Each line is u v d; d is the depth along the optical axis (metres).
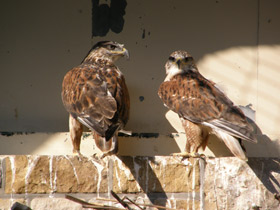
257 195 9.51
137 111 10.98
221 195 9.48
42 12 11.18
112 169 9.29
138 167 9.37
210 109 9.69
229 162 9.57
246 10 11.16
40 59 11.10
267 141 10.65
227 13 11.12
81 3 11.18
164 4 11.14
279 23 11.12
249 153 10.55
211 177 9.51
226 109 9.61
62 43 11.13
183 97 10.02
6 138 10.49
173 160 9.48
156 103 11.02
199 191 9.46
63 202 9.05
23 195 8.95
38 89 11.04
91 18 11.16
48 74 11.07
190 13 11.12
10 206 8.90
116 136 9.30
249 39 11.12
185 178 9.45
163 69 11.11
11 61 11.06
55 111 10.98
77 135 9.88
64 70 11.09
